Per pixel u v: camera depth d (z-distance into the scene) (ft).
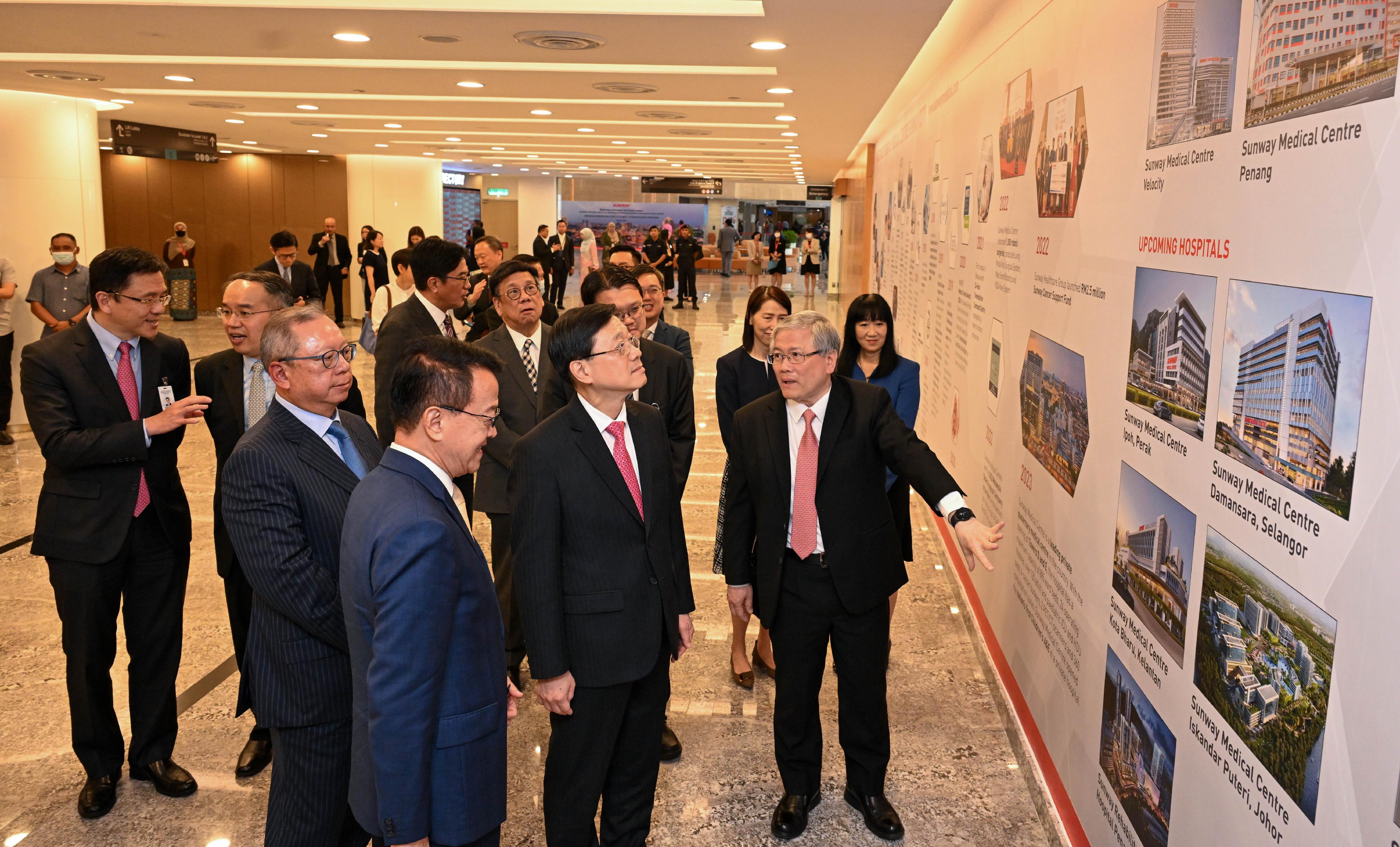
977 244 16.88
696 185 90.07
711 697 13.26
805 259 88.89
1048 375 11.14
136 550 10.32
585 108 32.53
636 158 61.57
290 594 7.34
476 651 6.57
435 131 42.70
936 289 22.89
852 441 9.48
